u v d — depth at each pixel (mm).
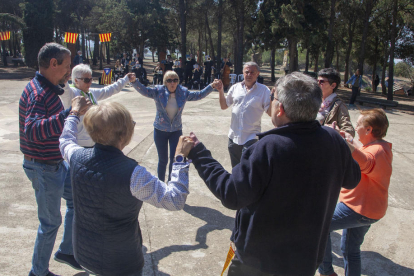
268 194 1566
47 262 2568
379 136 2572
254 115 4113
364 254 3404
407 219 4199
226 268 1881
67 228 2715
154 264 3025
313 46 23484
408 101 21797
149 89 4332
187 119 9094
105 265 1804
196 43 49906
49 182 2477
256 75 4051
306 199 1565
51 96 2357
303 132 1610
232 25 29250
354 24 25172
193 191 4691
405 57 27516
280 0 20203
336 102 3119
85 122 1766
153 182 1701
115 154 1752
